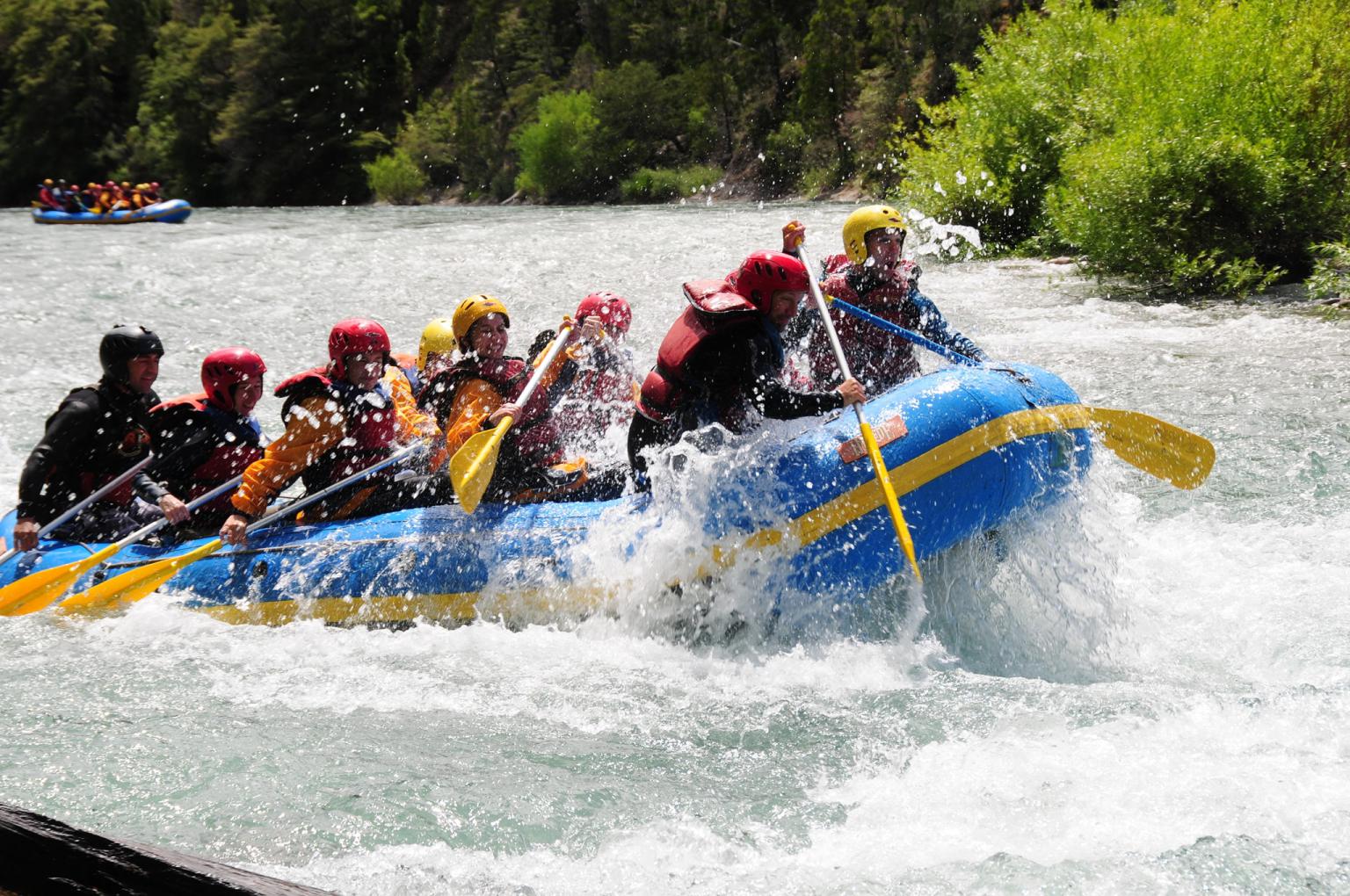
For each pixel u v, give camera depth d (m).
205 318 28.77
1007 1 83.56
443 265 38.50
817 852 7.09
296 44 127.94
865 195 83.19
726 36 105.25
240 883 5.64
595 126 106.31
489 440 10.77
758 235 44.03
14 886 5.97
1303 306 24.58
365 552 11.29
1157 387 18.64
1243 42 28.33
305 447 11.52
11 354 24.41
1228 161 26.53
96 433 12.04
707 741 8.67
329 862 7.12
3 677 10.06
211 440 12.22
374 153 126.69
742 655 10.37
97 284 35.28
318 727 9.01
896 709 9.12
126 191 72.56
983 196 36.56
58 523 11.90
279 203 128.62
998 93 37.47
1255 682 9.34
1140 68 31.89
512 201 113.25
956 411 10.33
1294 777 7.52
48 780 8.14
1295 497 13.54
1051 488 10.75
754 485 10.29
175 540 12.36
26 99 136.50
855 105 92.12
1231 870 6.60
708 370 10.27
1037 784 7.67
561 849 7.23
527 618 10.91
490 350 11.59
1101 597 11.05
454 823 7.54
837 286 12.38
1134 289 28.27
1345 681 9.12
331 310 29.77
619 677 9.95
